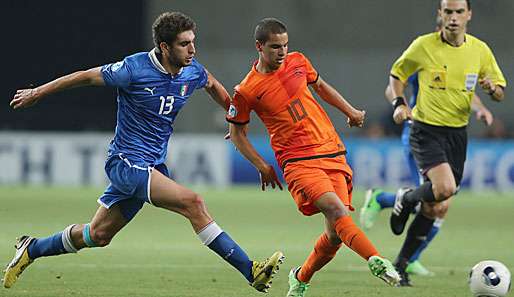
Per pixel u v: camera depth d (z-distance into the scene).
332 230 26.53
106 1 97.88
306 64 27.78
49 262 36.97
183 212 26.05
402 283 32.66
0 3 97.06
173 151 82.19
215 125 97.25
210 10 99.62
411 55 34.50
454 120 34.41
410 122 34.25
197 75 27.59
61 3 97.50
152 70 26.48
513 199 75.75
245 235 49.44
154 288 30.80
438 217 35.53
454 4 33.69
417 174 38.56
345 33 100.12
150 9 98.69
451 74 34.16
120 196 27.05
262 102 27.03
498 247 45.12
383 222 58.75
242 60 99.94
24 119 90.44
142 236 48.09
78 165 82.38
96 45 98.19
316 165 26.73
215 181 83.12
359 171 81.00
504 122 96.56
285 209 65.94
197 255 40.16
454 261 39.72
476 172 80.88
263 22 26.72
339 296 29.84
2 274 33.31
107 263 37.09
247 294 29.83
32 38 97.56
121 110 26.84
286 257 40.22
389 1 99.62
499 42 97.81
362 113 28.61
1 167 82.00
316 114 27.28
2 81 97.50
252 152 27.31
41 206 63.34
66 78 26.25
